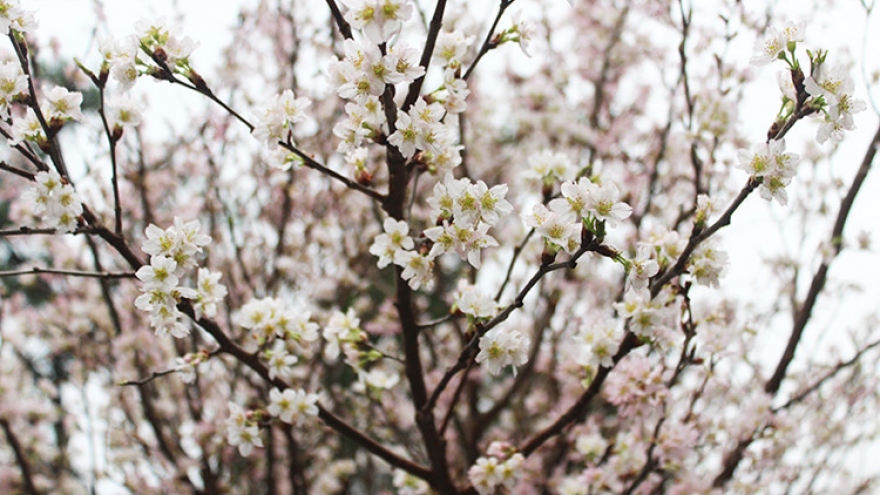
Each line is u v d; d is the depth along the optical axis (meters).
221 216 5.18
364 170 2.67
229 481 5.46
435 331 6.09
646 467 3.11
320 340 4.98
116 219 2.46
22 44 2.29
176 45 2.28
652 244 2.49
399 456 3.04
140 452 5.36
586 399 2.87
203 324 2.58
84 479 6.11
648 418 3.19
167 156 5.30
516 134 5.91
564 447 4.66
